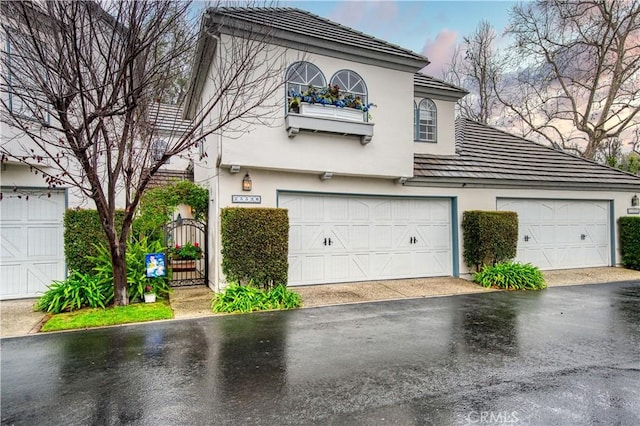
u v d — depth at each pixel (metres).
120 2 6.03
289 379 4.05
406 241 10.39
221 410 3.39
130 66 6.21
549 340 5.39
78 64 5.72
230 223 7.69
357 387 3.85
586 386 3.87
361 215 9.90
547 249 11.93
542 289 9.37
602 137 19.92
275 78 8.12
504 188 11.34
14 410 3.40
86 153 6.42
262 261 7.83
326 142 8.71
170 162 16.53
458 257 10.73
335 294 8.57
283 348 5.05
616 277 11.00
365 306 7.58
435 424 3.14
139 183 7.28
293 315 6.86
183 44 6.80
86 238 7.88
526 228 11.66
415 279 10.34
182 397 3.64
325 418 3.24
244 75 7.46
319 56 8.62
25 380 4.04
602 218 12.76
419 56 9.57
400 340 5.40
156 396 3.67
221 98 7.22
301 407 3.44
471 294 8.77
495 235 10.10
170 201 9.52
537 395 3.67
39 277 8.19
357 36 9.65
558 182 11.71
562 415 3.28
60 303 6.89
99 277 7.56
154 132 7.75
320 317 6.71
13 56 6.06
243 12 8.14
